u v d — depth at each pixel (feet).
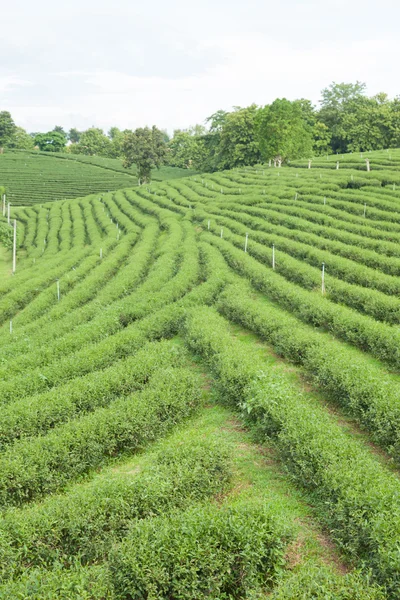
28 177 372.58
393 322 75.61
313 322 78.79
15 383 59.62
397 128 325.21
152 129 325.42
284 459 42.55
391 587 27.71
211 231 153.99
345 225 132.98
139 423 48.67
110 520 34.35
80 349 72.18
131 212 211.41
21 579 29.22
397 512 30.35
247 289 95.50
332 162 241.55
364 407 47.96
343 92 394.11
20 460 41.93
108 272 125.70
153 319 79.97
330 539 34.35
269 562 31.27
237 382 53.98
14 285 126.41
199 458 40.42
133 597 28.91
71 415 52.60
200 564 29.45
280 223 146.72
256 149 336.49
